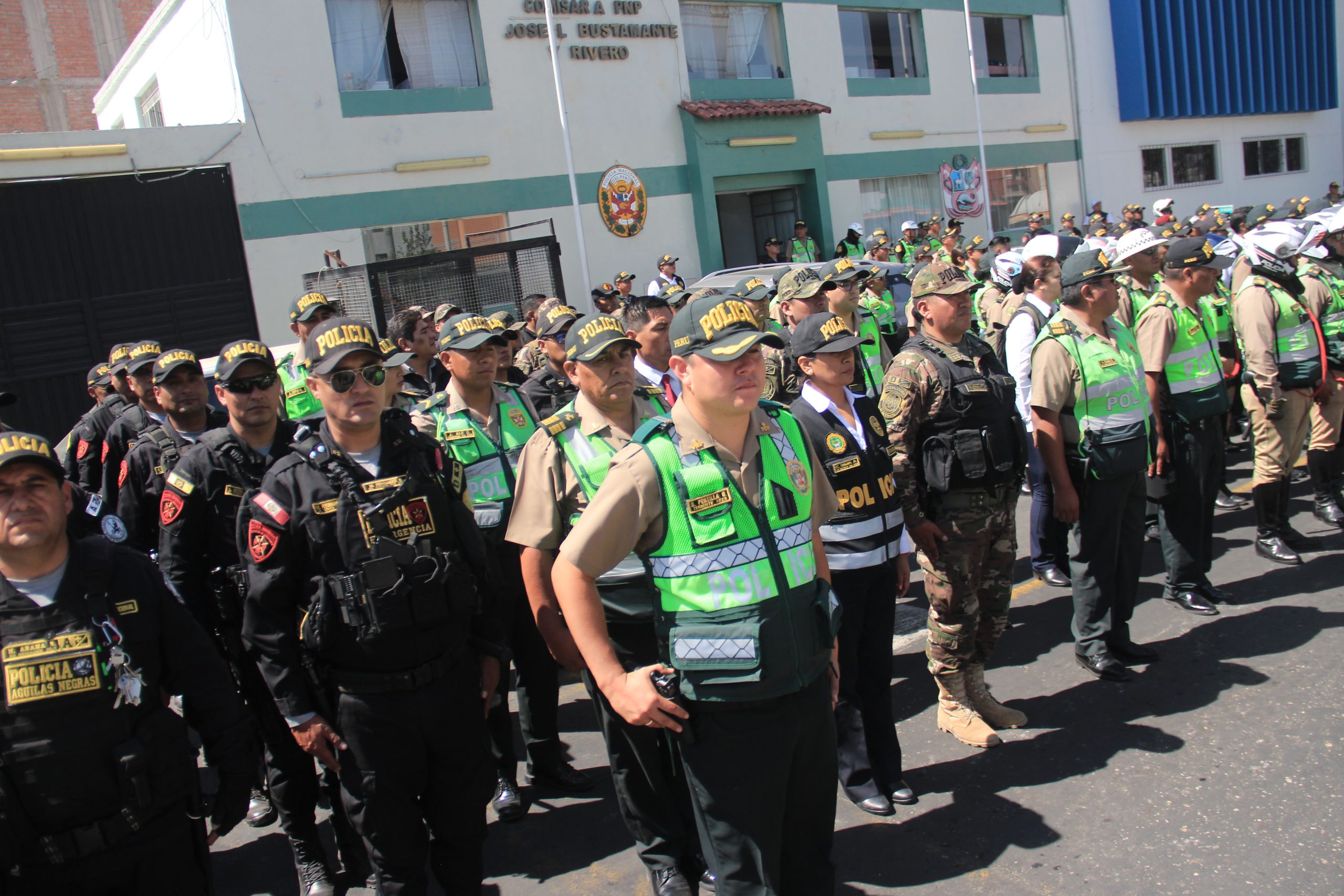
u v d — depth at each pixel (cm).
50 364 1103
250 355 343
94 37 2172
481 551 303
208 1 1238
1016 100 2148
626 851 362
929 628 410
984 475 381
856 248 1533
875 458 357
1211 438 502
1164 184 2464
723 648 232
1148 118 2330
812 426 353
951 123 2023
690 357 234
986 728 405
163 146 1160
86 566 236
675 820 325
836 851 343
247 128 1216
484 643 315
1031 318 576
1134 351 441
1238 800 342
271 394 350
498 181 1427
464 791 299
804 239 1678
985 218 2084
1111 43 2327
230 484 340
